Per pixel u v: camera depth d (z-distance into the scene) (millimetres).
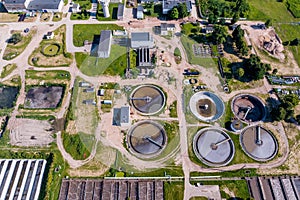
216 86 93000
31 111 87000
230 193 72625
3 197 70500
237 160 78188
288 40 105875
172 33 107188
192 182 74250
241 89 92500
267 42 104438
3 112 86875
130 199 71688
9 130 83125
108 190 72750
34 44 104000
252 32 108062
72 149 79375
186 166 76812
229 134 83125
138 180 74562
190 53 101188
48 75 95125
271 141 82062
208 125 84750
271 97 90562
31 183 72938
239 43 99000
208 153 79312
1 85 93125
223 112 87312
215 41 103250
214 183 74125
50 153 78688
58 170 75250
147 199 71562
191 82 93438
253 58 93438
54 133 82438
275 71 94812
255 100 90500
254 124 85125
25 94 90938
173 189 73000
